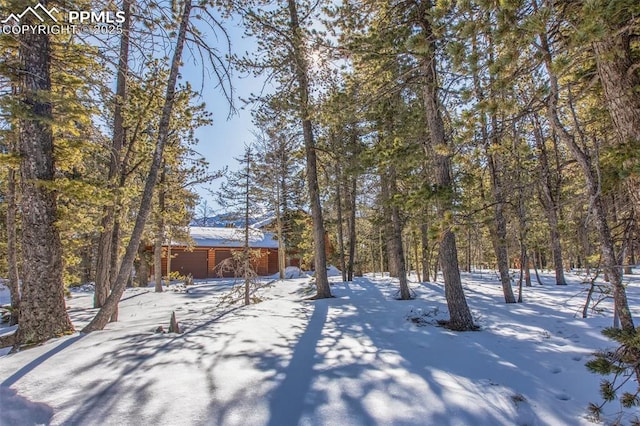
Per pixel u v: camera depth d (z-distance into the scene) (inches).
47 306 239.0
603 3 92.0
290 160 668.1
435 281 630.5
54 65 261.0
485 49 113.7
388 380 156.6
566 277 685.3
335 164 555.8
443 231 159.5
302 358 189.5
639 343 94.1
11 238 379.9
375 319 304.0
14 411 123.6
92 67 299.9
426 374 165.0
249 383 152.0
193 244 812.0
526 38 97.0
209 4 287.6
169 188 634.2
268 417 123.9
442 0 117.3
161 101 390.3
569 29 114.2
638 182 119.0
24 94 234.8
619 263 132.7
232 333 246.4
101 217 432.8
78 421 120.6
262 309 369.4
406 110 340.8
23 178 243.8
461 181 290.7
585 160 120.3
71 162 273.4
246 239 471.8
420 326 274.8
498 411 132.5
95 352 195.5
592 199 118.5
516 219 386.6
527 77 137.9
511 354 198.8
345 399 137.6
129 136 435.8
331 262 1101.1
